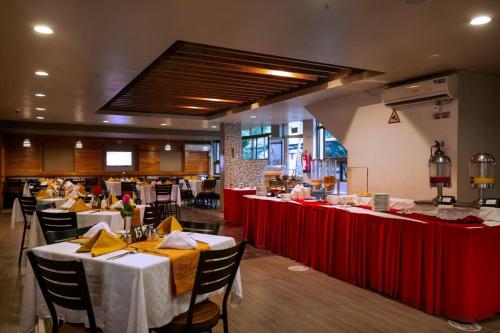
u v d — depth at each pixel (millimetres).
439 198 4230
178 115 9539
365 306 3619
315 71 5363
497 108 5215
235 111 8391
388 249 3820
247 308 3582
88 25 3221
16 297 3863
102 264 2219
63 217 4152
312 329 3131
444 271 3318
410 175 5434
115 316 2121
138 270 2029
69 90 6055
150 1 2734
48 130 11141
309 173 9172
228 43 3678
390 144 5723
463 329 3109
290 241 5379
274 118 9148
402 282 3691
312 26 3227
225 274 2295
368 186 6109
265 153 11945
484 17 3021
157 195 9406
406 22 3137
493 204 3574
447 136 4953
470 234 3133
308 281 4391
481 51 3977
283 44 3715
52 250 2479
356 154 6348
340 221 4469
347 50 3900
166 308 2217
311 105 7293
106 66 4566
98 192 4973
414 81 5250
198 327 2213
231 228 7871
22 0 2713
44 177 13219
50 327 3105
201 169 16047
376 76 5074
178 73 5395
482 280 3229
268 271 4793
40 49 3904
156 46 3797
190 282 2355
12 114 8961
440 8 2846
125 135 13508
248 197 6500
